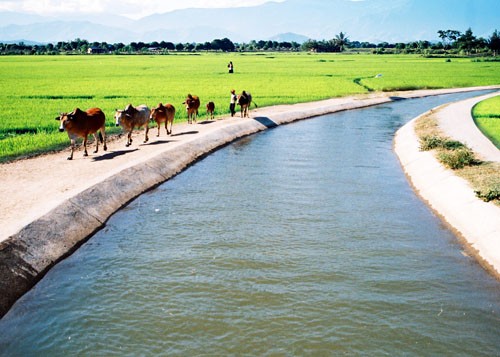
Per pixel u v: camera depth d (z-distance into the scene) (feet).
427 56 481.46
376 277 33.42
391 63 342.03
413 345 26.09
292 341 26.21
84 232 40.34
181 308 29.37
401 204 49.70
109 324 27.94
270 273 33.65
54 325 27.99
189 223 43.16
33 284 32.58
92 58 426.92
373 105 135.64
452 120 98.48
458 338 26.78
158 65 295.69
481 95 164.04
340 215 45.55
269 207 47.42
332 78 201.26
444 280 33.32
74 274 33.96
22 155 63.16
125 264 35.32
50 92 135.13
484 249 37.81
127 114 67.21
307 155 71.15
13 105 107.45
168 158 62.59
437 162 61.52
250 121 93.91
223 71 237.86
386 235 41.09
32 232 35.91
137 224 43.14
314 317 28.43
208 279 32.78
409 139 80.89
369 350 25.59
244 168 63.10
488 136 82.74
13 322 28.37
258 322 27.91
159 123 76.89
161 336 26.71
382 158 70.44
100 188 47.19
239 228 41.88
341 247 38.24
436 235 41.50
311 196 51.19
